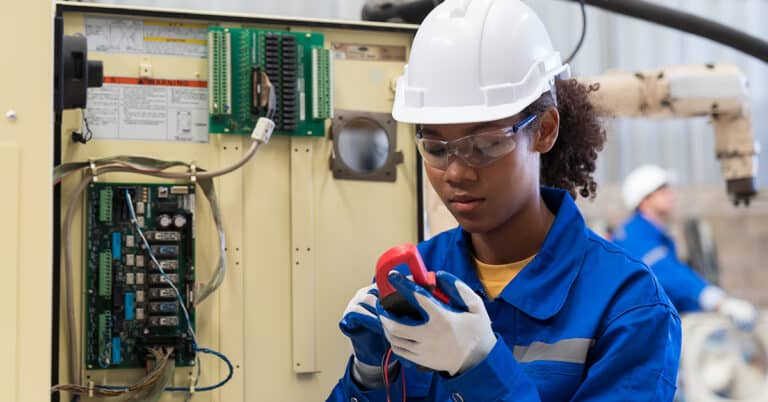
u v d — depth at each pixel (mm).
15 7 1203
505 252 1391
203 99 1768
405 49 1902
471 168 1237
